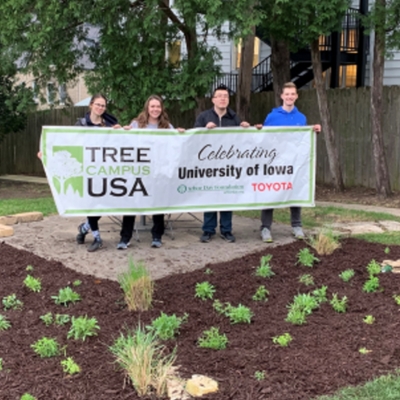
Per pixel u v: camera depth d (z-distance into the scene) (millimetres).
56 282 5195
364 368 3422
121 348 3650
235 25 9773
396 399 3035
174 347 3791
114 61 10664
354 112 12711
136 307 4520
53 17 9727
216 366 3479
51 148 6168
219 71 10961
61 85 12422
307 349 3732
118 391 3189
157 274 5559
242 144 6766
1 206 10172
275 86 12977
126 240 6578
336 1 9578
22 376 3369
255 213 9336
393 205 10391
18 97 12656
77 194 6305
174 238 7238
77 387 3232
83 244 6801
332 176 12500
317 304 4602
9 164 20375
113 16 10047
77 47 11578
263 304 4730
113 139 6309
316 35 10195
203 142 6645
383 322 4230
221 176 6762
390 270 5492
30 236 7246
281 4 9703
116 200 6422
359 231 7641
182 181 6633
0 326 4152
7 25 10039
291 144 6898
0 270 5637
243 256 6109
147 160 6457
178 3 9086
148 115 6613
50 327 4191
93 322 3992
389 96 11938
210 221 6961
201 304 4680
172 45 11078
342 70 18844
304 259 5680
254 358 3588
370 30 10547
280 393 3119
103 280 5277
